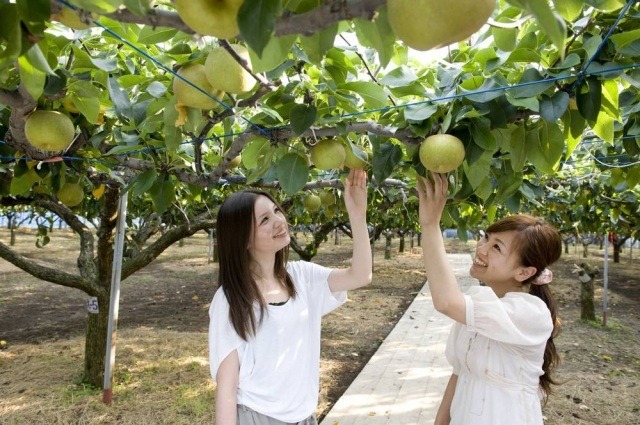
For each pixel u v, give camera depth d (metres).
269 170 2.28
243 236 1.68
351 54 1.87
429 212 1.70
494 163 2.10
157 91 1.71
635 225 7.67
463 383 1.78
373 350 6.44
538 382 1.79
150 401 4.42
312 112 1.54
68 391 4.60
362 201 2.01
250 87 1.30
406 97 2.24
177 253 19.25
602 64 1.41
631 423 4.18
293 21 0.73
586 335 7.18
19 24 0.78
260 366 1.64
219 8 0.77
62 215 5.07
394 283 12.41
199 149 1.93
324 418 4.08
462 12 0.68
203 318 8.23
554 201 6.60
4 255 4.40
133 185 2.10
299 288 1.87
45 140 1.50
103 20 1.75
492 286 1.91
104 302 4.78
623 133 2.13
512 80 1.74
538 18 0.63
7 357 5.72
